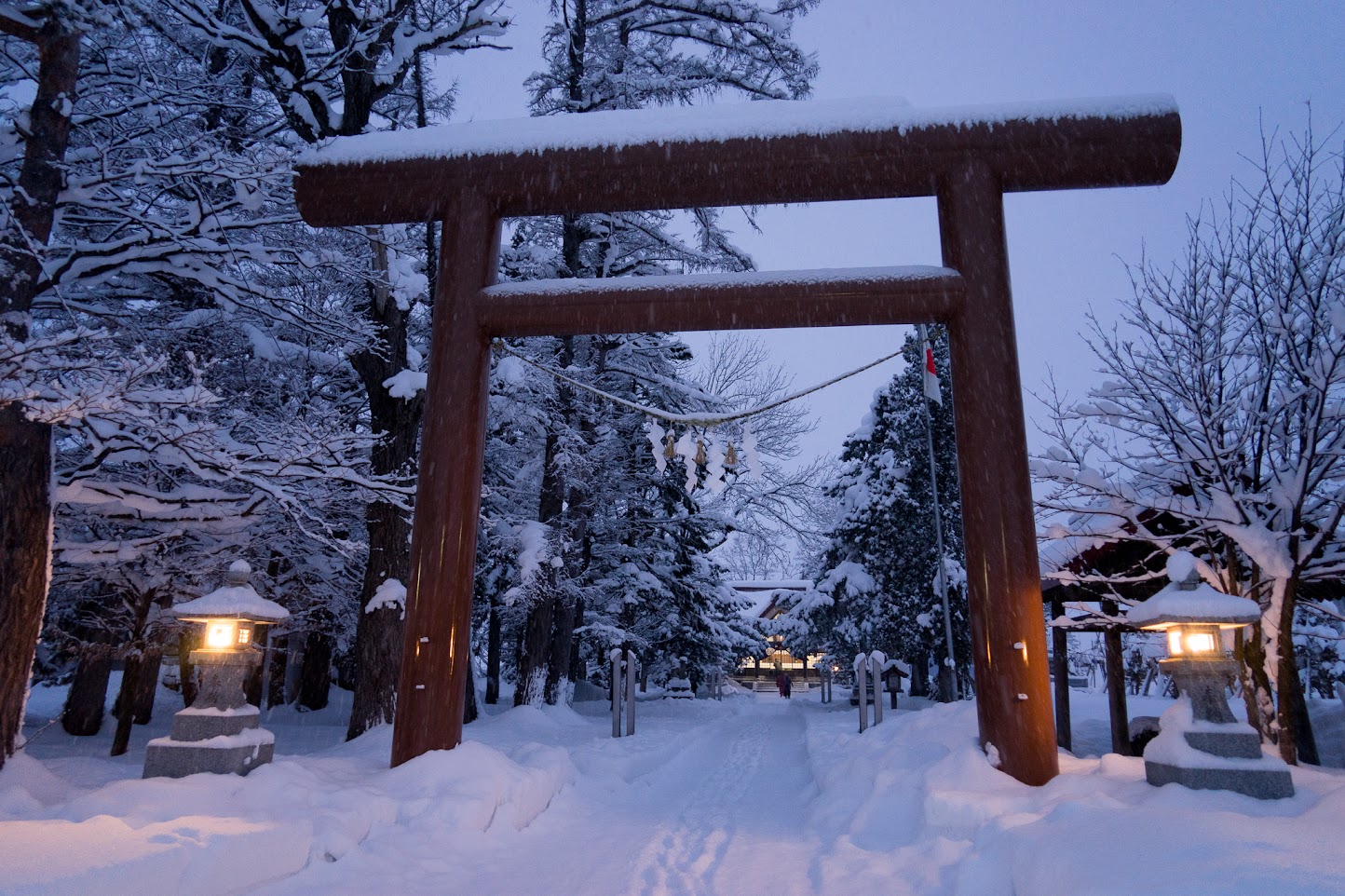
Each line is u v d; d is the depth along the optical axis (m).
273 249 9.59
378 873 5.38
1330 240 8.30
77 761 8.09
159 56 12.55
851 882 5.36
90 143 10.31
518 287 8.94
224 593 6.79
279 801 5.89
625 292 8.75
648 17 19.09
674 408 23.34
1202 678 5.64
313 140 12.71
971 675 25.36
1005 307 8.12
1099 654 42.50
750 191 8.80
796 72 18.17
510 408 17.55
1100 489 8.87
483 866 5.86
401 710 8.09
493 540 19.02
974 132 8.34
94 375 7.66
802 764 12.59
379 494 10.84
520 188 8.98
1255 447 8.61
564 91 19.53
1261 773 5.17
